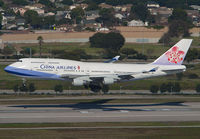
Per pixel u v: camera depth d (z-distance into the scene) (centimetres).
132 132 16600
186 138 15912
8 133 16200
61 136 15812
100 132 16488
